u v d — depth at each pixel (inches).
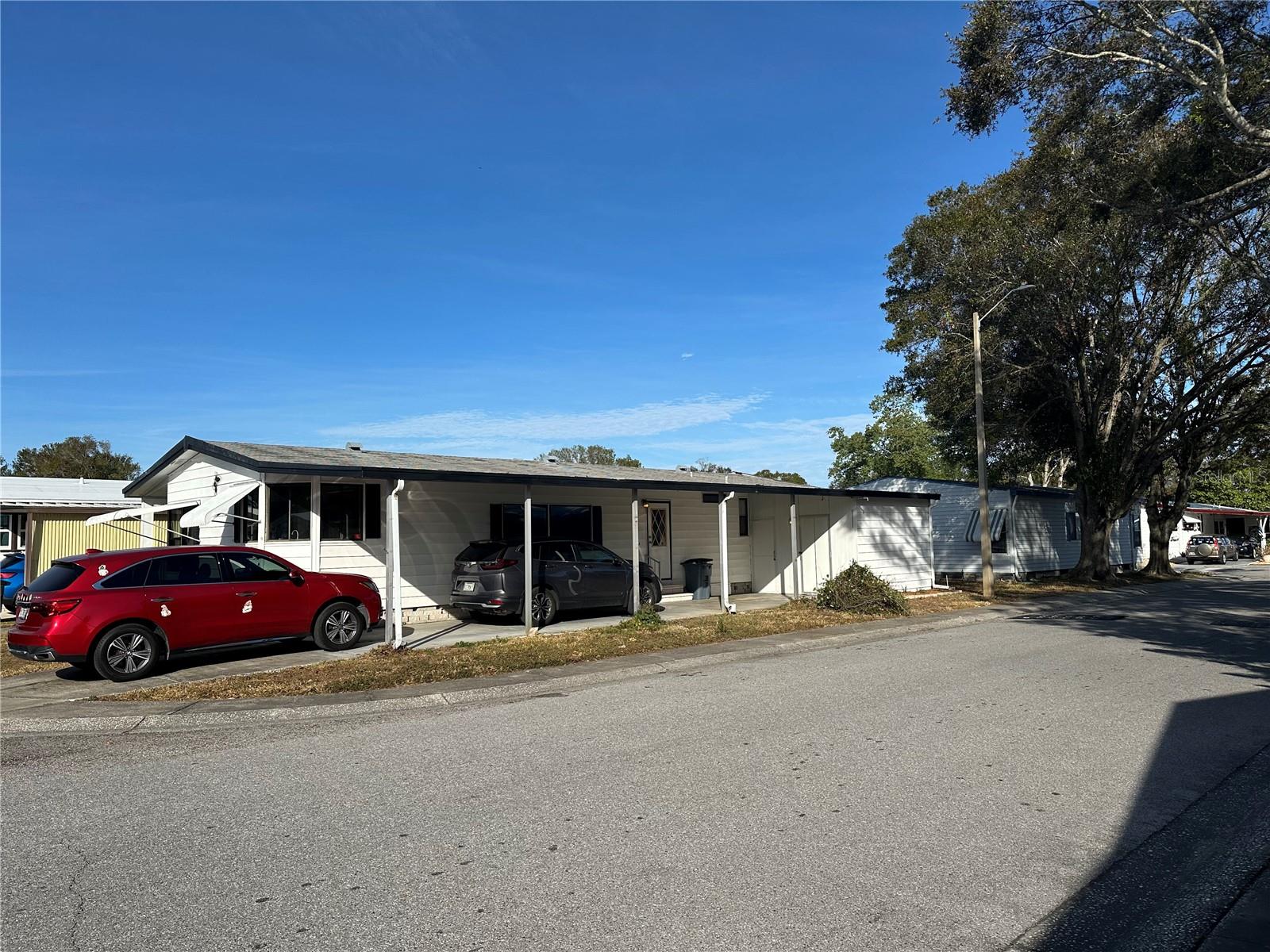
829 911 153.3
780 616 652.1
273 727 325.4
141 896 163.8
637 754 264.7
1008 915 152.3
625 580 652.7
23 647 403.5
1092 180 775.7
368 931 147.5
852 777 234.2
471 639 540.1
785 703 339.9
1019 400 1147.9
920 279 1121.4
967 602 784.9
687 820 202.2
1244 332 1004.6
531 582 567.5
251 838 195.9
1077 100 683.4
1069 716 306.7
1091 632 563.2
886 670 418.9
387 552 510.0
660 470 946.7
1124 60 645.3
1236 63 626.2
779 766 247.3
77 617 400.8
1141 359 1089.4
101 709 346.3
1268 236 812.6
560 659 455.8
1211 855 181.2
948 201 1099.3
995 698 341.1
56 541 742.5
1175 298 991.6
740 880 166.9
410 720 330.3
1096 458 1070.4
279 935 146.6
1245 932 147.3
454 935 145.6
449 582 669.3
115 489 993.5
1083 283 930.1
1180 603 781.3
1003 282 946.7
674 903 156.9
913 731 287.1
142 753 284.7
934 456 2139.5
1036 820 201.0
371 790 232.7
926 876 168.7
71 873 176.4
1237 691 351.9
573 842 188.9
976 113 682.2
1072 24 637.3
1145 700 335.3
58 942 144.7
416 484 654.5
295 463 581.6
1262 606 740.0
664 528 837.8
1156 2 606.9
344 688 385.4
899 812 205.8
